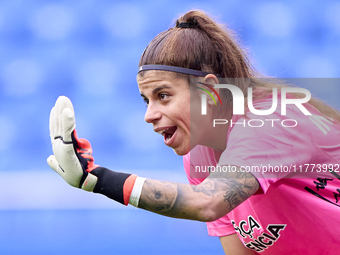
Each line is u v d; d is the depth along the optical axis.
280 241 7.72
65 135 5.84
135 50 32.09
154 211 5.86
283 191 7.13
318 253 7.56
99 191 5.94
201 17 7.32
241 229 8.16
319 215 7.22
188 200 5.77
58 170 6.19
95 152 30.22
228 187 5.88
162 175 29.11
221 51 7.14
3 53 31.28
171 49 6.79
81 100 31.17
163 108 6.84
